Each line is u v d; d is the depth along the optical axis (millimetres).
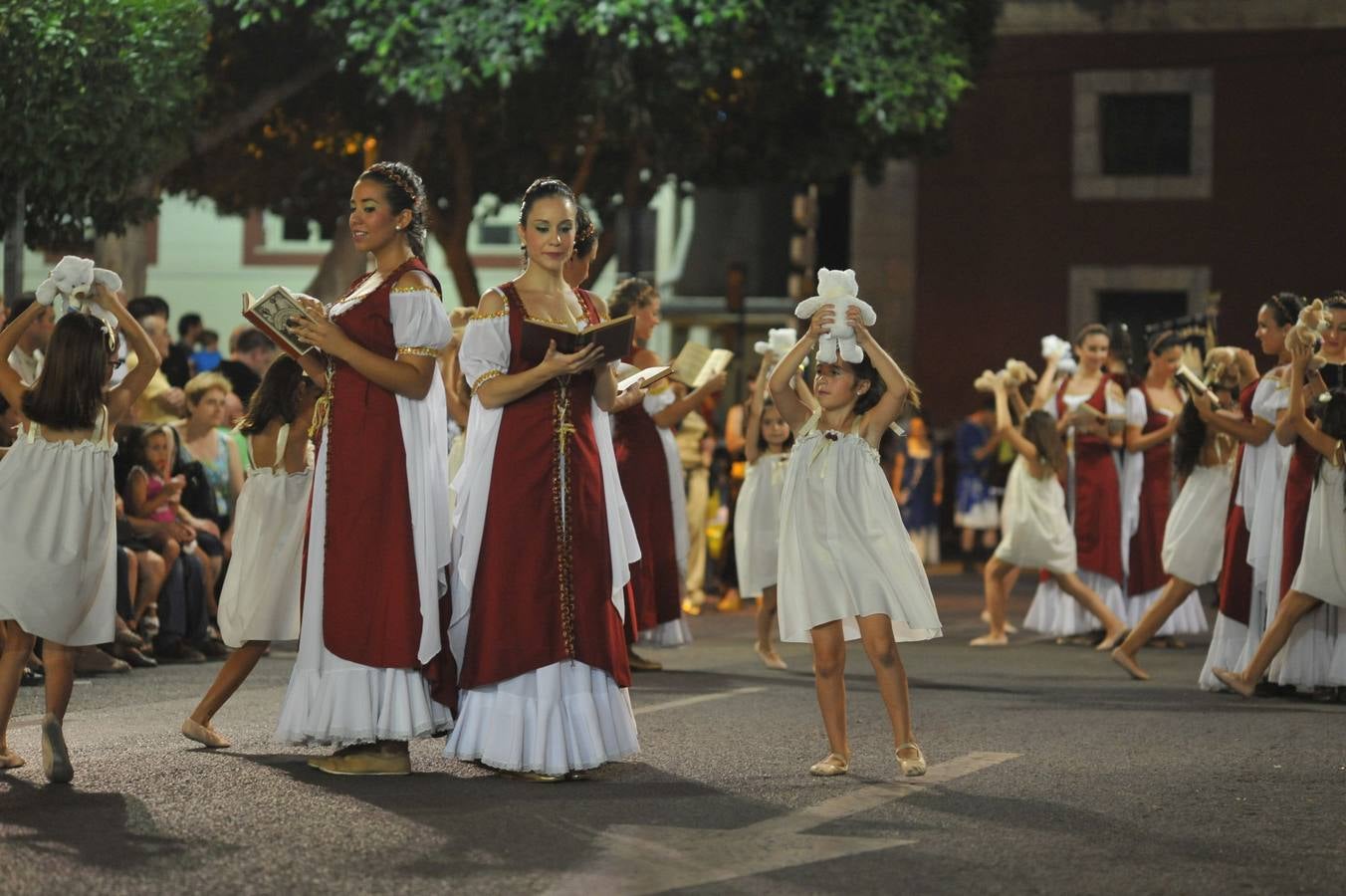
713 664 12203
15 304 10570
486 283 33781
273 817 6457
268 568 7996
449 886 5512
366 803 6742
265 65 19406
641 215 18125
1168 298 27312
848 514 7645
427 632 7262
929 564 23453
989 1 22562
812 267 22594
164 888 5438
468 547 7363
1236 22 26750
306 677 7289
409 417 7375
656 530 11664
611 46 19219
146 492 11758
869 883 5656
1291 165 26703
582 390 7547
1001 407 13812
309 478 8156
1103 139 27359
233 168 23172
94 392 7418
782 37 19344
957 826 6527
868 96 20250
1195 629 13891
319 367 7598
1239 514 10797
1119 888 5648
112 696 9828
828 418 7781
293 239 33062
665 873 5742
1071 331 27344
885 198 27672
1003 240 27469
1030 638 14727
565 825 6426
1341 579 10047
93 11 13266
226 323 33031
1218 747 8492
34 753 7840
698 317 31359
